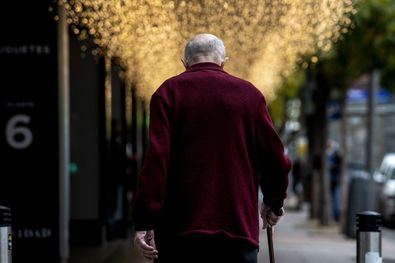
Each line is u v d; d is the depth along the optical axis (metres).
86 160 19.38
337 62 24.11
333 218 32.16
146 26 11.76
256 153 6.69
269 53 14.47
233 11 13.06
